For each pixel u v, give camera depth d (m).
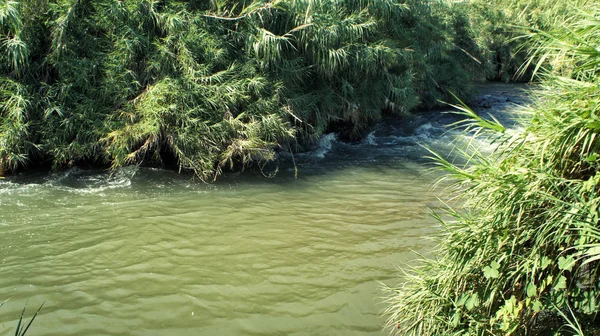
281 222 6.73
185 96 8.11
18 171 8.08
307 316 4.61
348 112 11.03
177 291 4.95
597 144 3.00
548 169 3.14
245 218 6.82
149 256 5.64
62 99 8.05
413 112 14.32
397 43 12.09
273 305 4.78
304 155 10.21
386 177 8.90
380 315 4.62
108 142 8.16
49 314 4.48
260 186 8.20
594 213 2.82
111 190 7.64
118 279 5.12
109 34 8.32
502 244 3.21
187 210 7.02
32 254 5.55
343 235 6.36
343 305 4.79
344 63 10.18
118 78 8.20
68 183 7.80
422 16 13.33
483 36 20.22
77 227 6.30
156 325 4.40
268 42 8.77
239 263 5.57
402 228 6.60
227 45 8.97
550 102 3.47
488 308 3.36
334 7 10.04
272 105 8.85
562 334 3.17
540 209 3.20
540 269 3.17
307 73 9.97
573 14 3.80
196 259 5.62
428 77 14.38
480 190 3.46
